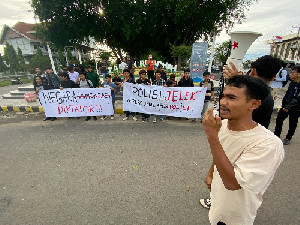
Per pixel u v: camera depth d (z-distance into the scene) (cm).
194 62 995
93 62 2191
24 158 382
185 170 327
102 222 232
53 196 277
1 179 319
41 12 1325
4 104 762
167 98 532
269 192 273
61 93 565
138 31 1509
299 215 234
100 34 1636
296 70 347
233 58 267
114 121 571
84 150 404
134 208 251
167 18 1558
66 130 515
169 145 414
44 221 236
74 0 1363
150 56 1056
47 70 629
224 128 124
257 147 100
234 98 102
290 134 394
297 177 303
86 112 580
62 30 1481
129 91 547
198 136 454
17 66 3066
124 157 372
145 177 312
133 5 1443
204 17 1546
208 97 536
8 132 517
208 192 276
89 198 271
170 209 248
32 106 704
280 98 755
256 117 170
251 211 129
